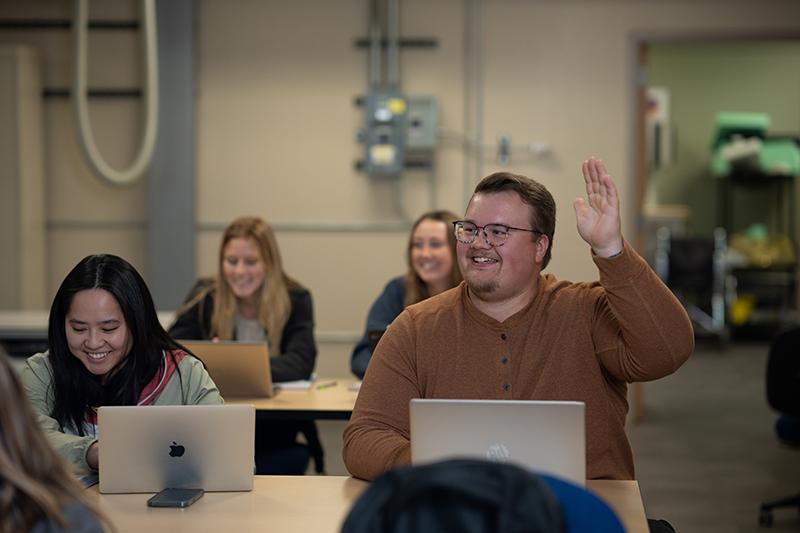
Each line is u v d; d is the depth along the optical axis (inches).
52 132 260.8
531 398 100.3
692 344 97.0
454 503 56.5
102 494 94.3
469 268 99.9
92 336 102.5
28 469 58.3
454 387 100.9
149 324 107.2
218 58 258.8
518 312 101.7
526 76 257.0
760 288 438.3
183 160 257.6
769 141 450.3
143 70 219.9
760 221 471.2
